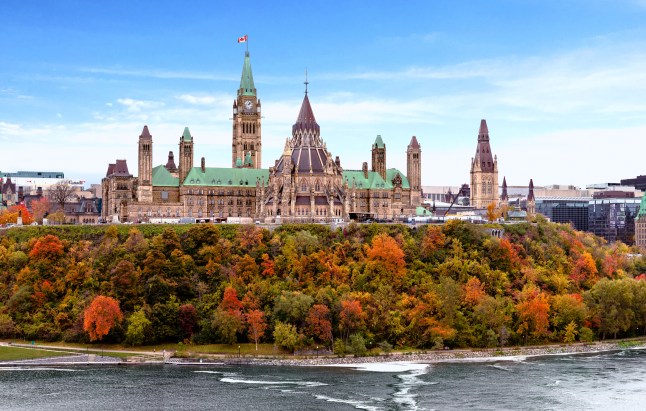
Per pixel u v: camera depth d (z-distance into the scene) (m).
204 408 194.88
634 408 195.25
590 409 194.50
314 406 196.50
